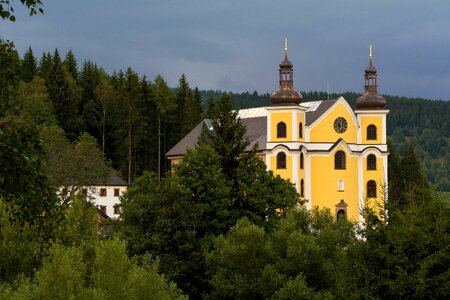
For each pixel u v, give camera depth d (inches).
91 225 2389.3
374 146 5551.2
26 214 932.0
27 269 1589.6
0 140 906.1
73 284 1147.3
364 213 1574.8
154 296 1258.0
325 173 5418.3
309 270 2230.6
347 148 5442.9
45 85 6707.7
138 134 6599.4
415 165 7076.8
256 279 2244.1
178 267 2522.1
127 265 1243.2
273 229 2847.0
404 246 1481.3
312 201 5393.7
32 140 924.6
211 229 2778.1
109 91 6875.0
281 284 2177.7
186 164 2933.1
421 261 1469.0
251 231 2295.8
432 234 1498.5
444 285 1459.2
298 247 2228.1
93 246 1513.3
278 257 2287.2
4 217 1601.9
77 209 2406.5
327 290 2156.7
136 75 7150.6
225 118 3147.1
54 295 1127.0
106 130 6983.3
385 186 1616.6
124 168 6609.3
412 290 1472.7
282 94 5280.5
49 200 949.2
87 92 7155.5
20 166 908.0
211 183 2864.2
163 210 2573.8
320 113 5462.6
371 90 5639.8
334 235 2305.6
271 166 5285.4
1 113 909.8
